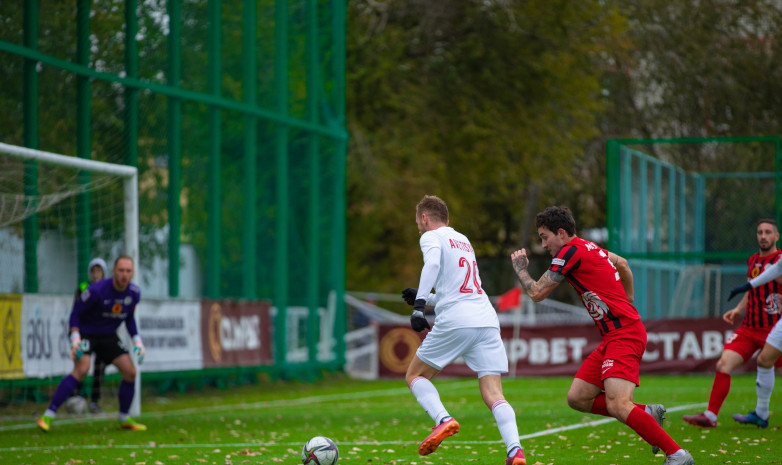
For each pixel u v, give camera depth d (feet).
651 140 209.26
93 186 147.95
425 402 77.20
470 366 78.28
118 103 180.86
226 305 200.85
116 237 179.63
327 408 160.45
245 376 212.23
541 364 242.99
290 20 228.43
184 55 197.06
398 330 251.60
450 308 77.10
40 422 118.62
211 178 202.18
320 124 237.86
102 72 176.45
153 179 188.24
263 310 215.92
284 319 222.07
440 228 79.82
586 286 77.41
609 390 76.38
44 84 166.20
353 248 364.99
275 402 176.14
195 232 199.72
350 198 336.49
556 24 303.89
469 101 320.50
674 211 225.76
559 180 373.61
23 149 124.98
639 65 305.12
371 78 306.55
